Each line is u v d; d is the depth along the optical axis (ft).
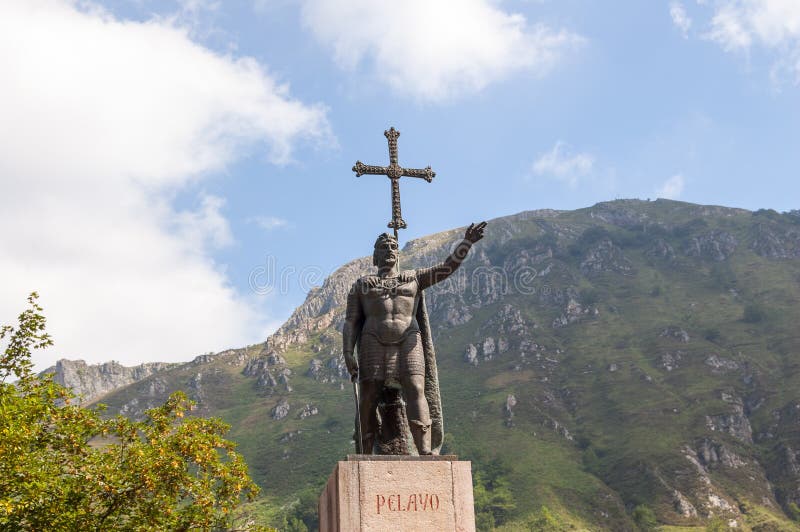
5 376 70.28
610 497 391.45
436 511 35.58
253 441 496.64
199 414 556.92
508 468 416.26
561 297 633.61
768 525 366.02
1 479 57.47
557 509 375.04
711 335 553.64
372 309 41.22
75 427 66.39
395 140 46.70
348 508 35.01
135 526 63.62
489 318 618.44
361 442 40.19
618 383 507.30
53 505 59.62
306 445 475.31
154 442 67.21
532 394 503.61
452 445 447.01
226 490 69.82
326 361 606.55
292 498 402.52
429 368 41.70
